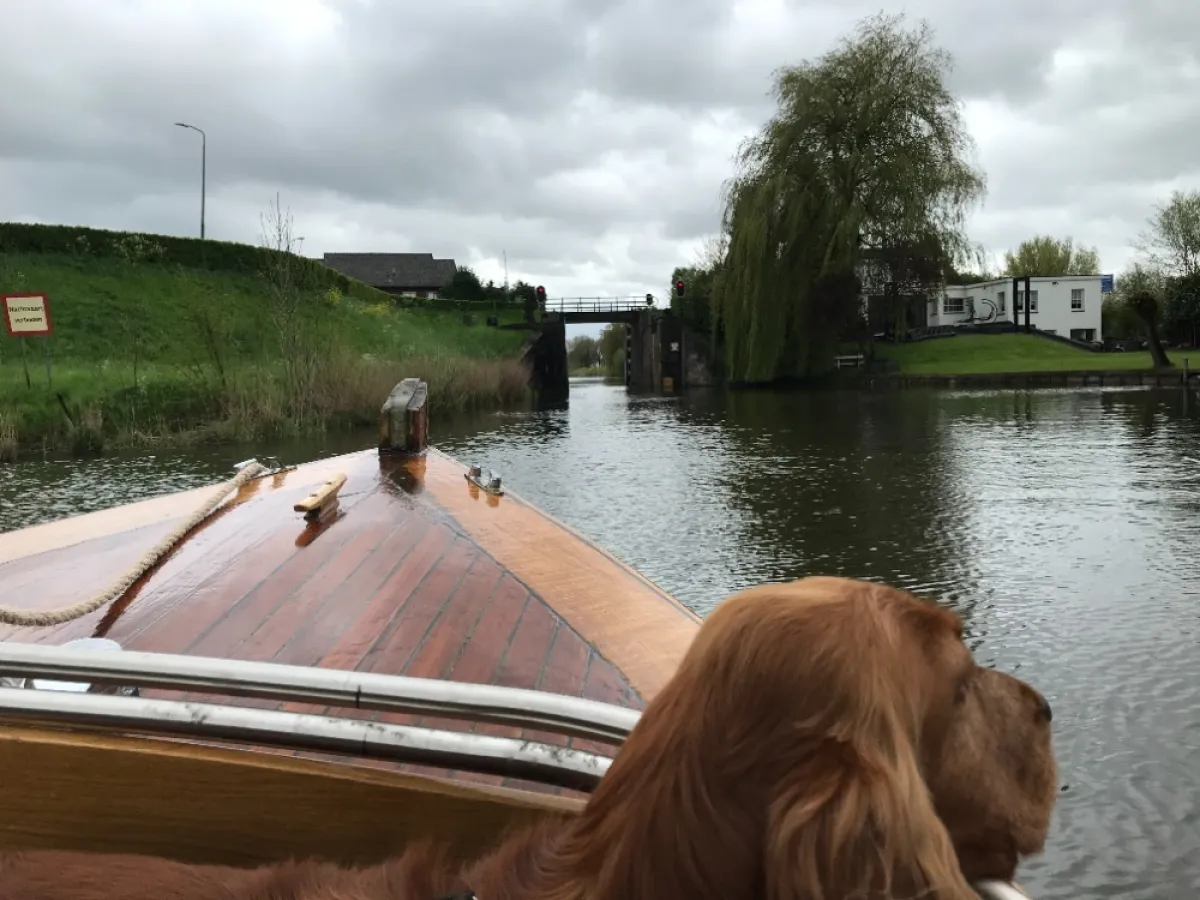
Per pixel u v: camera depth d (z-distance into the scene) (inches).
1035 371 1679.4
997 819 36.2
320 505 154.9
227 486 167.3
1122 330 2925.7
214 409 965.2
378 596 120.1
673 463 696.4
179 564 129.0
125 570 127.5
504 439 914.1
